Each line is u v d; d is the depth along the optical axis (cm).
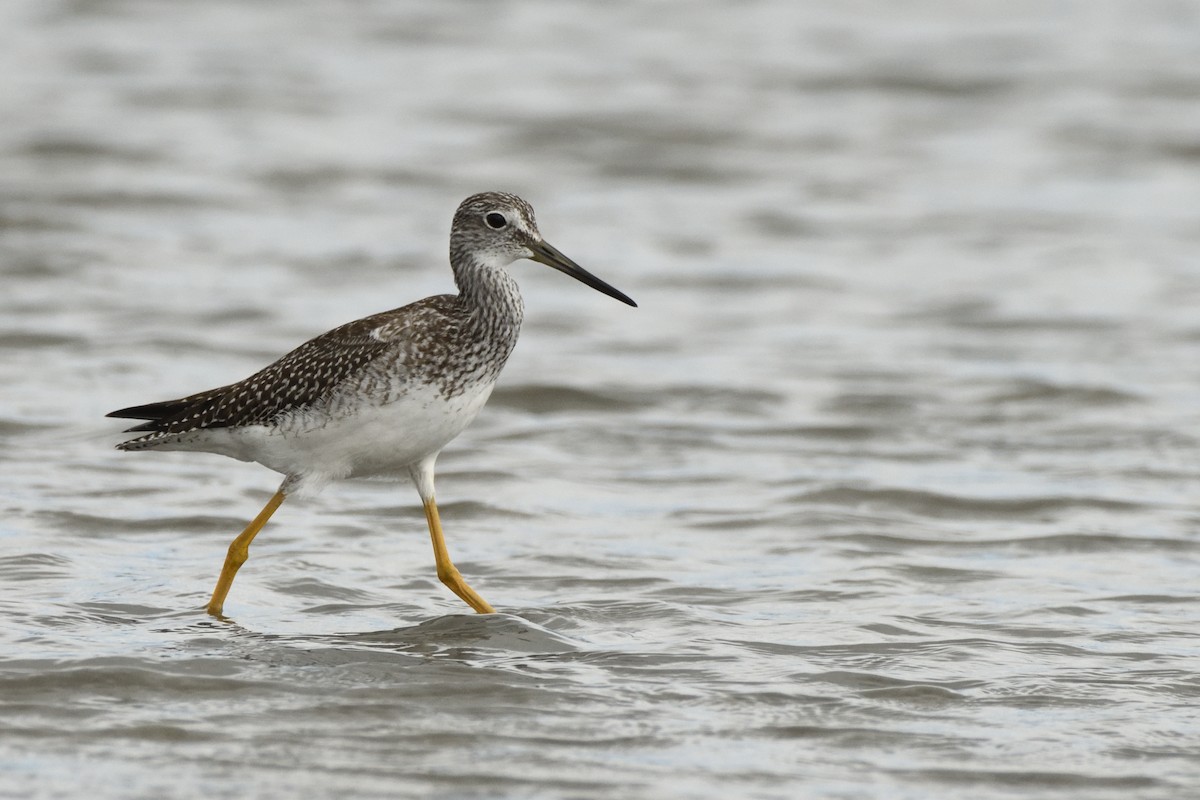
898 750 934
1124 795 877
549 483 1534
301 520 1412
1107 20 4084
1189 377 1912
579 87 3466
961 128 3238
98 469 1530
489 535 1385
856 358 2000
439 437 1161
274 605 1195
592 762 905
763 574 1284
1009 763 916
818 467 1593
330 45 3794
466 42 3856
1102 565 1312
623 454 1636
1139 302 2242
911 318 2186
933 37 3909
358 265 2370
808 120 3266
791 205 2758
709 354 2017
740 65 3656
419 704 991
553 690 1020
